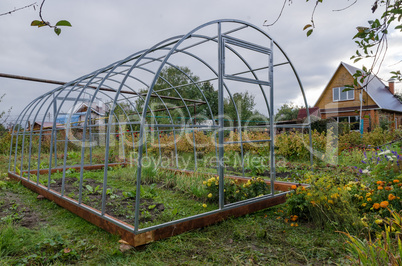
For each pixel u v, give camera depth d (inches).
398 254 73.0
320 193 133.9
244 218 149.4
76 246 115.5
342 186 149.7
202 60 201.2
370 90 787.4
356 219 125.3
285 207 165.9
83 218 152.6
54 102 225.5
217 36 160.2
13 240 116.0
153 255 108.3
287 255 106.7
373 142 445.7
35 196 206.8
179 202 177.6
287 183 196.5
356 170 247.0
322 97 880.9
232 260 103.2
